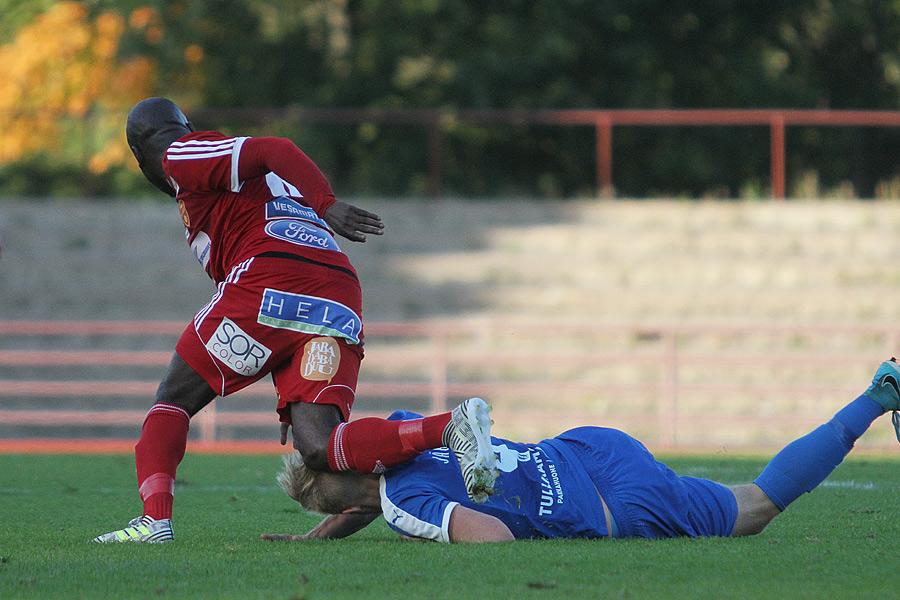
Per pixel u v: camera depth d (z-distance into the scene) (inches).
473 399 534.0
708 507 584.4
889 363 590.6
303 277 626.5
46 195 3727.9
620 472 576.1
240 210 646.5
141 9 3651.6
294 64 4052.7
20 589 462.9
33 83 3518.7
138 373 2272.4
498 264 2603.3
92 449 1685.5
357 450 567.8
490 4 3969.0
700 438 2007.9
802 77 4173.2
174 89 3885.3
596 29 3988.7
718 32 4136.3
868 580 457.1
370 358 1796.3
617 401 2117.4
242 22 3983.8
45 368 2266.2
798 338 2297.0
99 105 3572.8
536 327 1716.3
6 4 3686.0
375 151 3956.7
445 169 3993.6
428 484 560.1
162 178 687.1
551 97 3855.8
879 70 4237.2
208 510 846.5
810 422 1817.2
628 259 2623.0
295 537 617.0
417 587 447.8
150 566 515.2
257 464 1359.5
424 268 2600.9
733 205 2827.3
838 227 2773.1
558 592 432.1
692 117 2834.6
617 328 1724.9
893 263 2546.8
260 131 3690.9
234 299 626.5
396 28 3969.0
